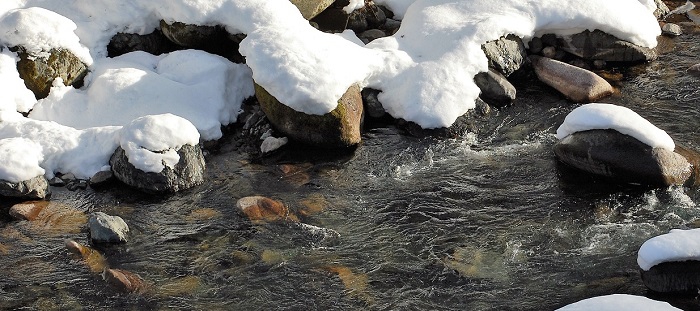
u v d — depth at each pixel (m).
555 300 9.48
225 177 10.73
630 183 10.53
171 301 9.50
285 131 11.06
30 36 11.08
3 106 10.83
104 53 11.59
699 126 11.23
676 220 10.16
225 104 11.31
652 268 9.42
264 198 10.41
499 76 11.67
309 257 9.88
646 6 12.88
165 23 11.65
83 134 10.74
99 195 10.52
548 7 12.03
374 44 11.74
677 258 9.36
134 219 10.27
